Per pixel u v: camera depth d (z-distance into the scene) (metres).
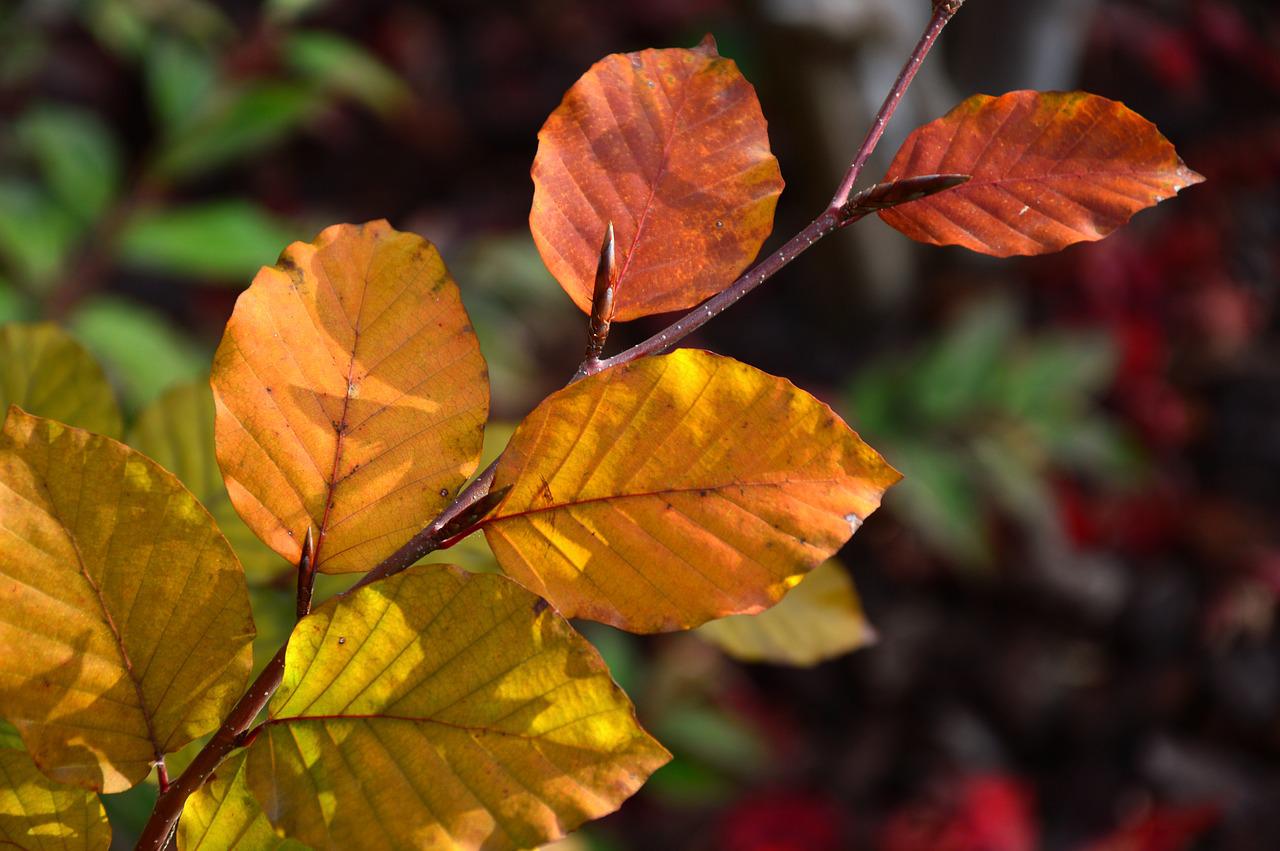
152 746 0.71
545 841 0.69
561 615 0.71
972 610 3.69
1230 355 4.11
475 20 5.15
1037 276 4.15
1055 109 0.75
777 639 0.88
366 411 0.73
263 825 0.72
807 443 0.71
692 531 0.71
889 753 3.36
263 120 2.44
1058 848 3.20
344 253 0.73
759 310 4.11
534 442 0.72
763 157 0.75
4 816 0.73
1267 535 3.72
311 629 0.70
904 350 3.99
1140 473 3.63
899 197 0.74
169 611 0.71
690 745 2.64
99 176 2.56
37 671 0.70
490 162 4.77
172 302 3.95
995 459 3.39
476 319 3.38
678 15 5.04
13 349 0.85
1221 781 3.32
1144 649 3.61
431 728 0.70
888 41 3.30
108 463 0.71
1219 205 4.45
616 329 3.96
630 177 0.75
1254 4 4.98
